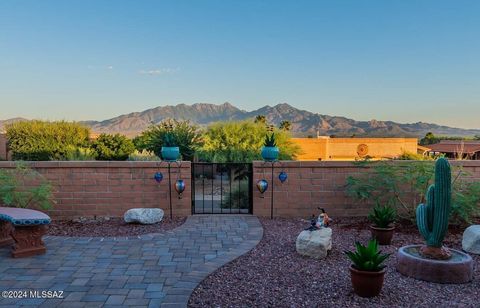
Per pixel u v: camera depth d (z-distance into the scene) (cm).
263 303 407
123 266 525
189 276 486
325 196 852
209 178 1295
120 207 840
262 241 647
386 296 423
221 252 586
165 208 847
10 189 738
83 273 499
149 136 1755
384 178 796
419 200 820
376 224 647
